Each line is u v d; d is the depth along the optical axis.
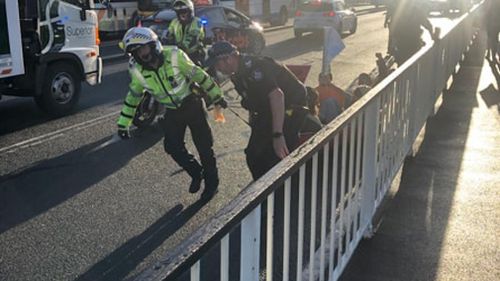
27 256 4.65
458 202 5.46
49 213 5.50
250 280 2.45
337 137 3.57
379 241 4.65
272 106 4.91
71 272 4.41
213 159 5.76
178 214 5.49
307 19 23.59
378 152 4.88
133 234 5.06
